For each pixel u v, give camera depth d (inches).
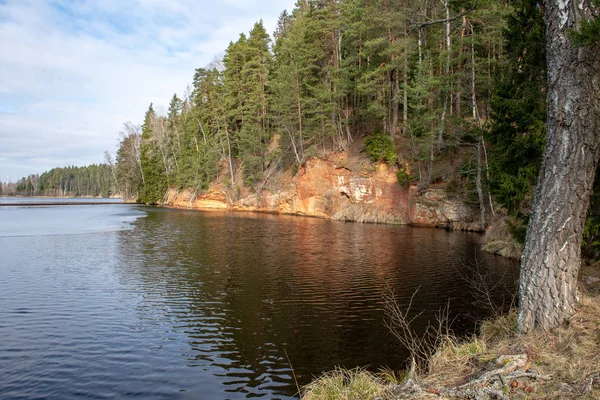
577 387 147.7
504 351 196.2
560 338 191.9
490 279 488.4
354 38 1464.1
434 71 1223.5
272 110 1831.9
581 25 183.6
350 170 1428.4
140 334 326.0
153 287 474.0
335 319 358.0
